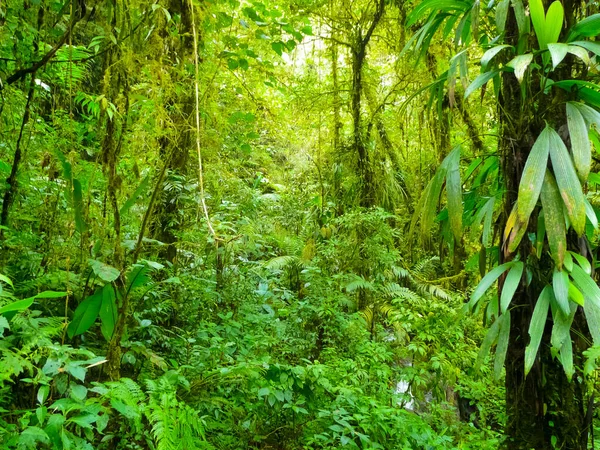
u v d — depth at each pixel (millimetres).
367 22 3992
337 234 4020
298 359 2848
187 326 2596
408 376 2615
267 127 3635
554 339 1275
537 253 1361
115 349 1631
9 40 1840
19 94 1865
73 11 1682
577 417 1463
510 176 1515
